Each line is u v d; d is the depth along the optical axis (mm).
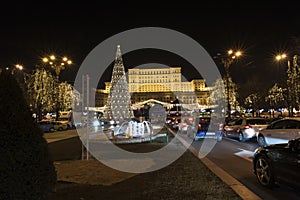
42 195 3719
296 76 33344
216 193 6398
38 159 3713
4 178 3365
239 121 20125
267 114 59062
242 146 16344
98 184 7414
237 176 8664
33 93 41938
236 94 52156
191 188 6848
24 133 3629
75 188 7020
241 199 5953
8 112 3584
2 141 3443
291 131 12633
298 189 6191
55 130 42062
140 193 6492
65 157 12602
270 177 7125
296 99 34312
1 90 3639
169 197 6145
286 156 6543
